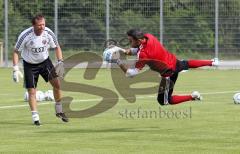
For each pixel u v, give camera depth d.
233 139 33.69
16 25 104.12
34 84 40.94
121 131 37.09
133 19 102.31
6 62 103.75
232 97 58.09
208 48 101.19
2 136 35.41
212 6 100.88
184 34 101.62
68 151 30.25
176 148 30.97
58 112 41.69
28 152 29.98
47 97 55.06
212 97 58.09
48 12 103.69
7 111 47.88
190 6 101.25
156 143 32.53
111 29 102.50
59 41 103.31
